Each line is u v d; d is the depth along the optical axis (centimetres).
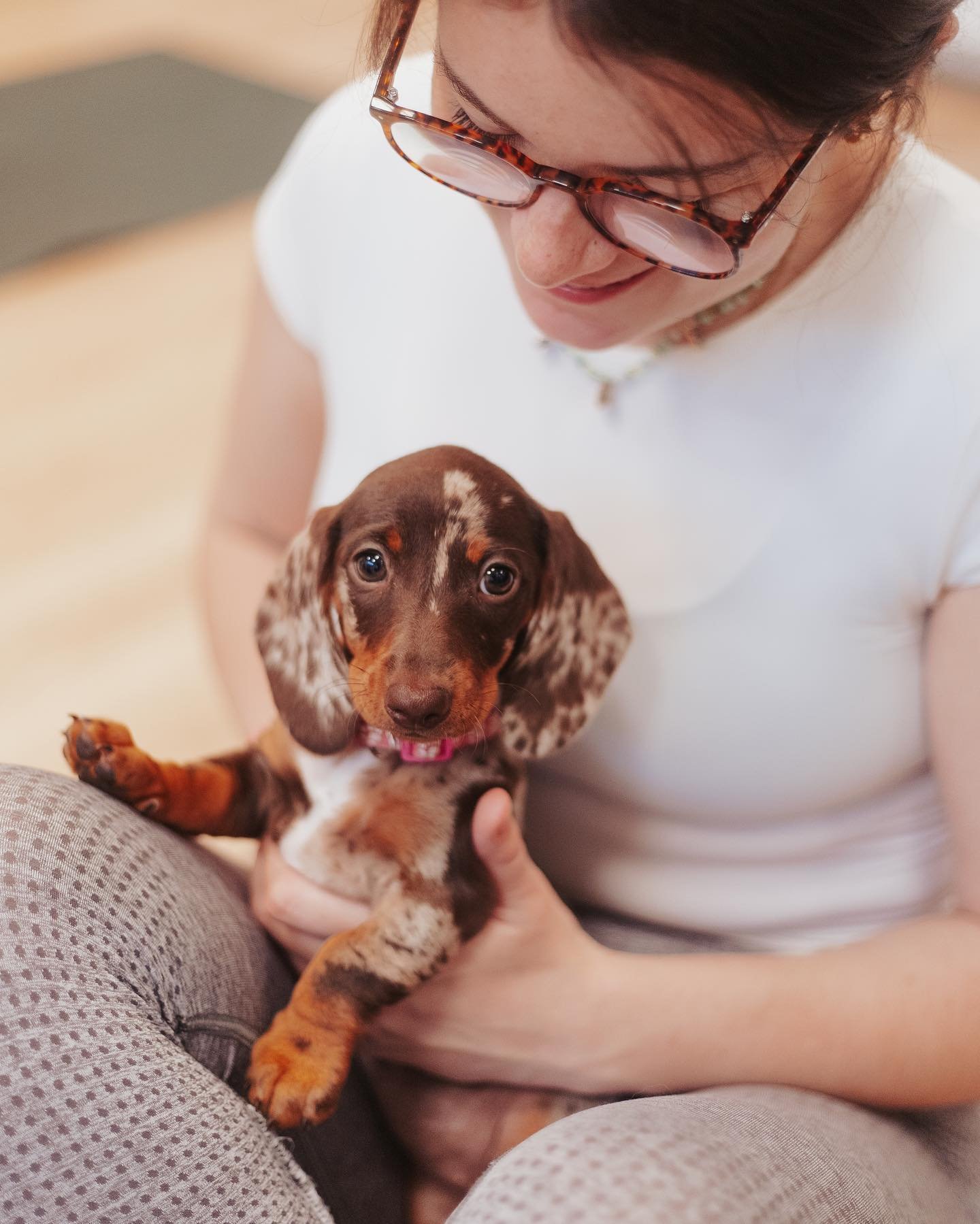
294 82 526
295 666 113
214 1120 98
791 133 88
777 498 119
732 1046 114
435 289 134
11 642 274
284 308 150
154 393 356
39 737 253
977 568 115
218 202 444
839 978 116
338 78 528
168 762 120
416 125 97
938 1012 115
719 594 122
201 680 269
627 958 117
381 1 102
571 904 142
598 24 82
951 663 118
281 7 594
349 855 115
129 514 313
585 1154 91
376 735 115
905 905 134
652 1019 115
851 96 88
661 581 123
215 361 371
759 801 128
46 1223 94
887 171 112
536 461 129
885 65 88
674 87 84
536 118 90
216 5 594
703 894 135
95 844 106
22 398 350
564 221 95
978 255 116
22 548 300
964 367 113
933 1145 119
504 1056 118
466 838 113
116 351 372
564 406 127
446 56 93
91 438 337
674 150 88
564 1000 115
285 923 119
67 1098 94
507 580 105
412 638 101
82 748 113
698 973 116
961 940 118
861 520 117
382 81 102
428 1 101
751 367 119
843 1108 113
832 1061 114
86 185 445
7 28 562
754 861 133
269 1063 105
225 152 471
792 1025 114
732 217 94
